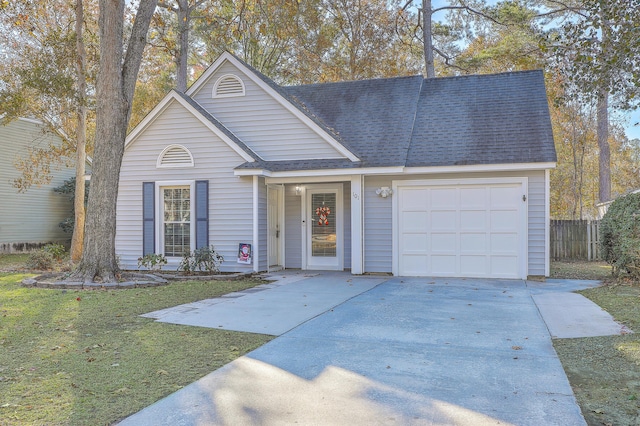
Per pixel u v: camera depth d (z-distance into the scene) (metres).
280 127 12.34
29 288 9.16
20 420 3.25
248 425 3.21
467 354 4.88
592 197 29.09
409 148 11.59
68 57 14.56
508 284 9.97
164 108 12.38
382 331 5.88
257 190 11.66
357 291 9.04
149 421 3.27
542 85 12.53
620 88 10.12
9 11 14.64
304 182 12.20
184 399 3.66
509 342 5.34
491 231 10.99
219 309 7.23
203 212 12.12
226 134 11.98
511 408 3.48
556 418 3.30
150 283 9.65
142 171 12.61
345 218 12.80
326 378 4.15
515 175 10.82
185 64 21.17
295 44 23.86
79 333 5.71
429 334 5.72
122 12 9.88
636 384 3.96
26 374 4.21
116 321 6.37
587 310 7.03
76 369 4.36
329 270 12.85
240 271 11.87
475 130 11.60
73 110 14.71
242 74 12.69
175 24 20.47
